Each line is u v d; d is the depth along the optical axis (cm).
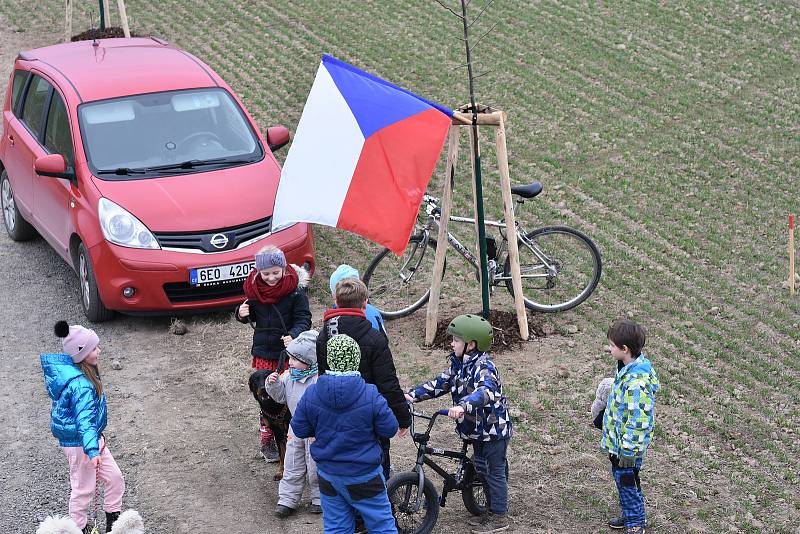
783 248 1269
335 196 898
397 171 898
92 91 1199
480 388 704
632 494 730
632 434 705
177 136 1176
